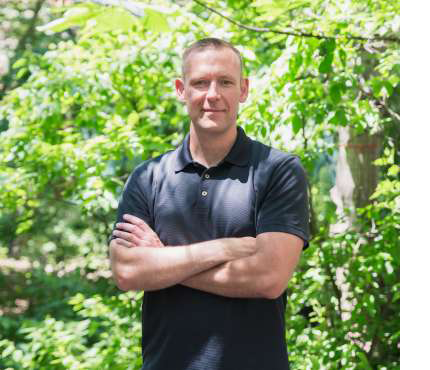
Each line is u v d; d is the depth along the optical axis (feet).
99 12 5.10
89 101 13.89
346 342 12.55
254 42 13.80
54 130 14.29
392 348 13.08
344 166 14.19
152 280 6.56
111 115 14.61
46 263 29.40
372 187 13.92
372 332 12.84
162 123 17.11
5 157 14.65
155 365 6.44
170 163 7.00
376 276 12.55
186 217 6.70
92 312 13.47
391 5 11.42
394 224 11.75
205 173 6.75
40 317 22.44
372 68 13.51
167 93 14.48
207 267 6.43
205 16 15.16
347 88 11.94
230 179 6.70
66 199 15.85
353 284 12.47
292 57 10.73
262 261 6.37
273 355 6.33
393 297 11.87
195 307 6.42
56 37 25.77
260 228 6.52
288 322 12.81
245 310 6.38
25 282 27.30
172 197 6.81
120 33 13.57
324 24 10.55
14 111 14.37
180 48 12.56
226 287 6.37
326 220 13.98
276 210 6.56
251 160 6.79
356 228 13.21
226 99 6.61
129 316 13.57
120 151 13.26
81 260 27.66
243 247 6.45
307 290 12.62
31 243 28.09
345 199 14.14
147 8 5.01
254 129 11.83
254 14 13.65
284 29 10.67
